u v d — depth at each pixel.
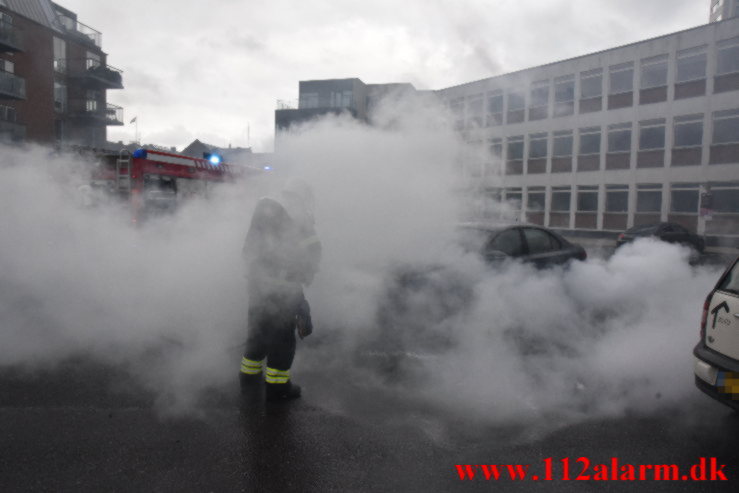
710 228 22.95
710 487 2.69
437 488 2.64
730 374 3.09
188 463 2.80
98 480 2.62
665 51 23.77
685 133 23.56
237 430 3.20
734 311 3.15
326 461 2.88
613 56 24.97
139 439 3.04
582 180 25.89
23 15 26.73
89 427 3.17
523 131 26.11
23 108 26.83
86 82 31.22
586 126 25.72
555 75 26.14
